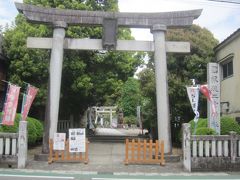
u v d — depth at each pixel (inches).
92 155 704.4
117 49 668.7
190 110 891.4
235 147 559.8
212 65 641.6
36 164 585.6
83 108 1149.7
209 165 552.1
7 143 555.5
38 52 943.7
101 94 1051.9
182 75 902.4
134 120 2209.6
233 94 842.8
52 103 644.7
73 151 598.5
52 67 651.5
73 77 969.5
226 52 872.3
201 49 911.0
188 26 669.9
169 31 954.7
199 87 623.8
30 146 837.8
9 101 604.1
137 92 2113.7
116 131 1818.4
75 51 960.9
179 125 927.0
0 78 944.9
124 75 1067.9
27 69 944.9
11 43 968.3
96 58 1000.2
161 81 655.8
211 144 557.9
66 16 661.9
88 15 663.8
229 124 651.5
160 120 648.4
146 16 669.3
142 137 1153.4
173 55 903.1
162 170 553.3
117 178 476.4
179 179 476.7
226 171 552.7
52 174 502.3
